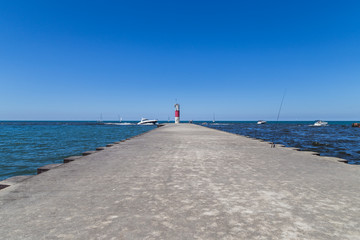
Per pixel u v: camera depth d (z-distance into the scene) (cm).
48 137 2648
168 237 179
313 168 441
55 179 356
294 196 278
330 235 184
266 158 556
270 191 298
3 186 319
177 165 469
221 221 209
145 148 755
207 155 604
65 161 540
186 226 199
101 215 222
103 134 3300
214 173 398
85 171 413
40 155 1295
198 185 325
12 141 2120
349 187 317
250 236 182
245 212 230
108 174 390
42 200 263
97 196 278
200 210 235
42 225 200
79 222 206
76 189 305
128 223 204
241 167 450
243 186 321
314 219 214
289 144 1705
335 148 1490
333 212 230
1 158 1203
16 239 176
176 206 246
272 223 205
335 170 423
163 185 325
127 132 3931
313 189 307
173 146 812
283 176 378
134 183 335
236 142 958
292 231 190
